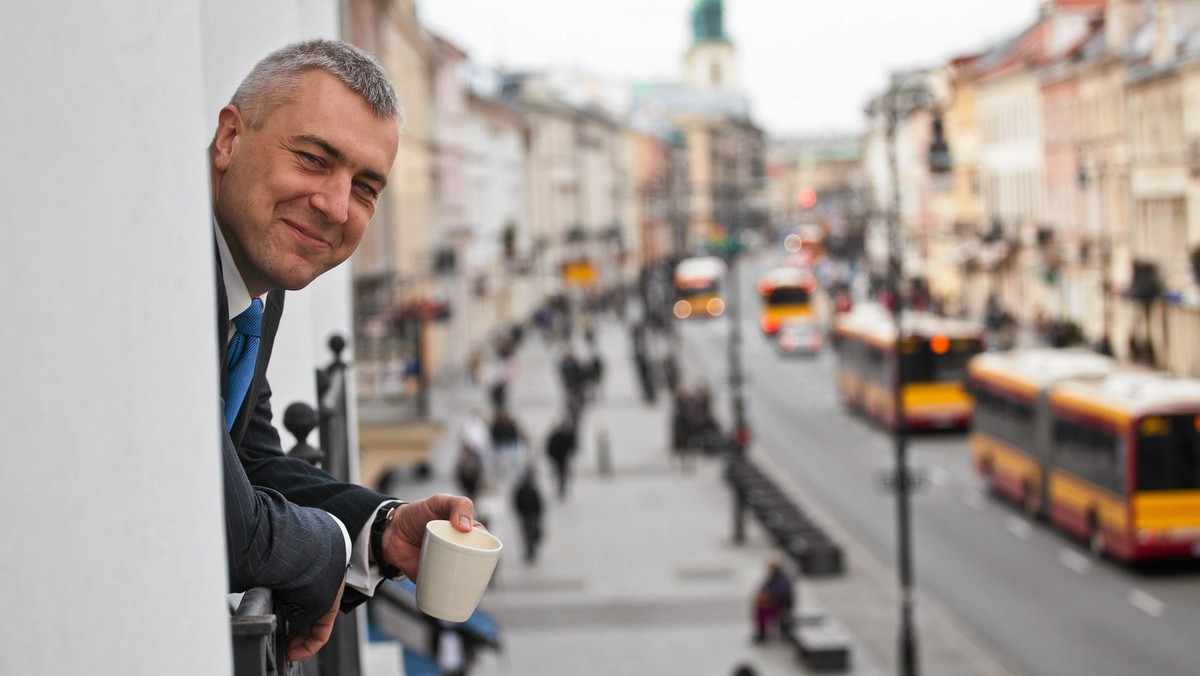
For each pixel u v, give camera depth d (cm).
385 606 1712
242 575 229
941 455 4203
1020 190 7481
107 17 172
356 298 2283
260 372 258
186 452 184
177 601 183
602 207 12712
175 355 182
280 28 438
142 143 176
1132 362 5447
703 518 3472
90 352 171
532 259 9075
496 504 3281
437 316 4950
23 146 166
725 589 2745
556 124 10400
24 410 167
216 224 237
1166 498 2578
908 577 2123
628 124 14638
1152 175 5350
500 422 3853
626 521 3459
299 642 250
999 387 3422
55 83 167
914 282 8788
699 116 18375
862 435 4719
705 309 10150
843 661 2164
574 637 2417
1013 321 6800
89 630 172
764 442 4669
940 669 2148
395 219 4738
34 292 167
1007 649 2236
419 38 5266
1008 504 3438
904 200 10994
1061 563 2795
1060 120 6681
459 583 249
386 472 3603
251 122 234
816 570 2827
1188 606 2416
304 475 266
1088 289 6312
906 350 4516
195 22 188
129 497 176
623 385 6538
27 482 167
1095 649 2197
